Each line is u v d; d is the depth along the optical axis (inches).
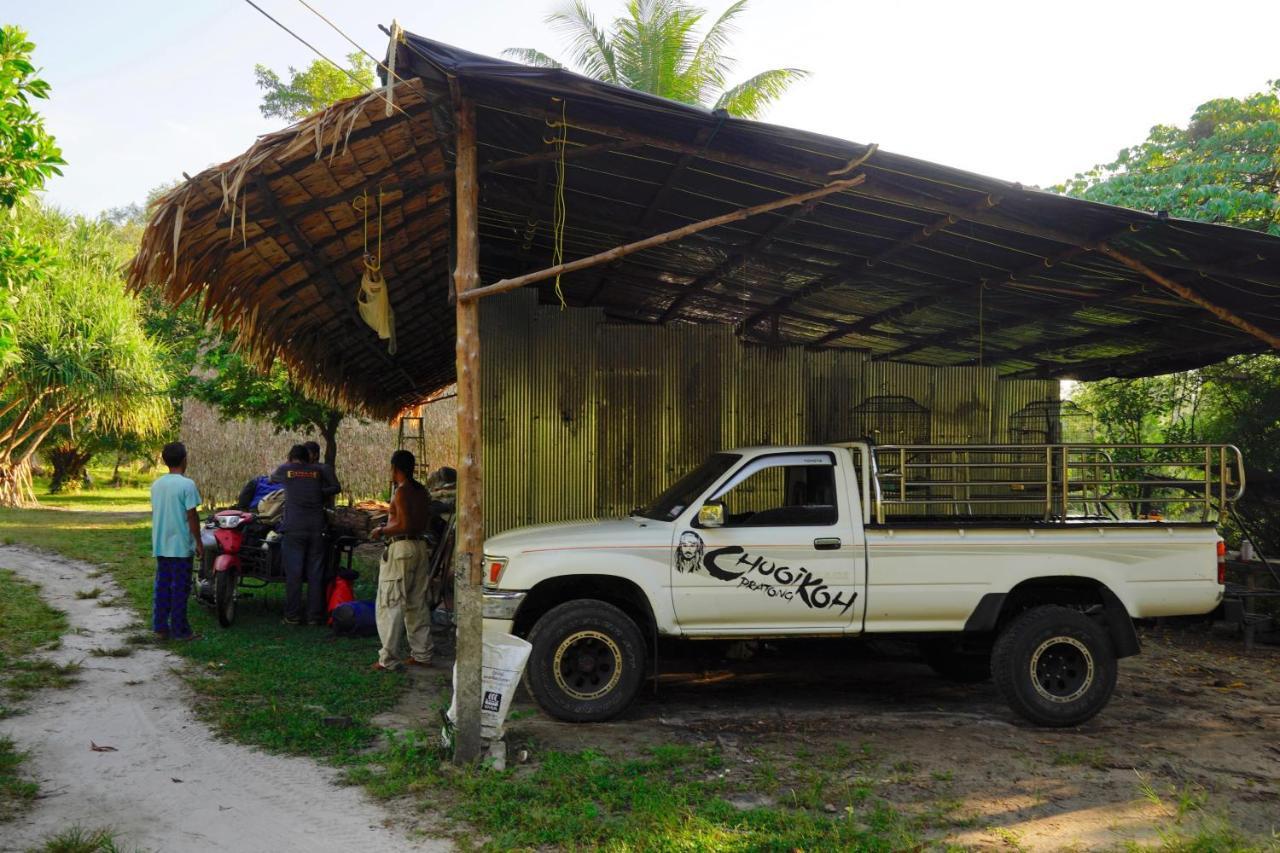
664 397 387.2
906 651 329.1
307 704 253.1
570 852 164.1
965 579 253.0
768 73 814.5
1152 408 528.4
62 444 1239.5
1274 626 387.2
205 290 267.3
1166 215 233.5
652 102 203.8
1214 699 285.9
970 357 497.0
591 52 845.2
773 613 251.0
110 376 1008.9
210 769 204.8
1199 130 593.0
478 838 171.3
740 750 226.1
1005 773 211.6
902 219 272.5
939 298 354.9
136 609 381.7
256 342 327.6
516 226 359.6
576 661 247.1
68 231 1059.3
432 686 281.3
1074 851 168.6
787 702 277.0
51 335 978.1
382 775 201.8
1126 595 255.4
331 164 236.8
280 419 664.4
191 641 324.8
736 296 425.1
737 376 393.7
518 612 254.4
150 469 1841.8
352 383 531.5
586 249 378.3
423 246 348.5
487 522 369.7
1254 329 286.7
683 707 268.5
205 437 933.2
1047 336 421.7
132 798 187.2
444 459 914.7
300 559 361.1
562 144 236.5
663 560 249.4
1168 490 469.4
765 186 263.9
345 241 301.7
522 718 250.8
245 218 240.2
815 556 251.3
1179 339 393.1
